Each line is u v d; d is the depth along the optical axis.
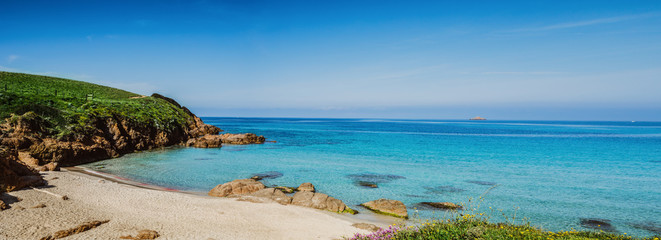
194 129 84.19
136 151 56.47
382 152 62.03
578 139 106.19
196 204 22.67
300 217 20.77
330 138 97.69
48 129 43.72
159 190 28.27
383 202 24.05
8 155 24.67
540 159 54.25
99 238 14.74
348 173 39.22
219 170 39.56
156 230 16.62
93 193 23.23
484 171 41.94
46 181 24.53
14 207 17.38
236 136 75.12
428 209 24.88
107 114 57.06
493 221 22.30
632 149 72.00
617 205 26.53
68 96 76.19
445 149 69.12
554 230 20.91
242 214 20.84
